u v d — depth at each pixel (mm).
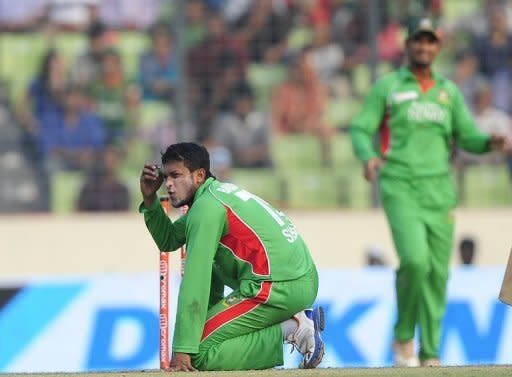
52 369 33156
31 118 43250
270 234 19016
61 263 41531
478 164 44281
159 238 20625
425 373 16094
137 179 42906
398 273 26031
